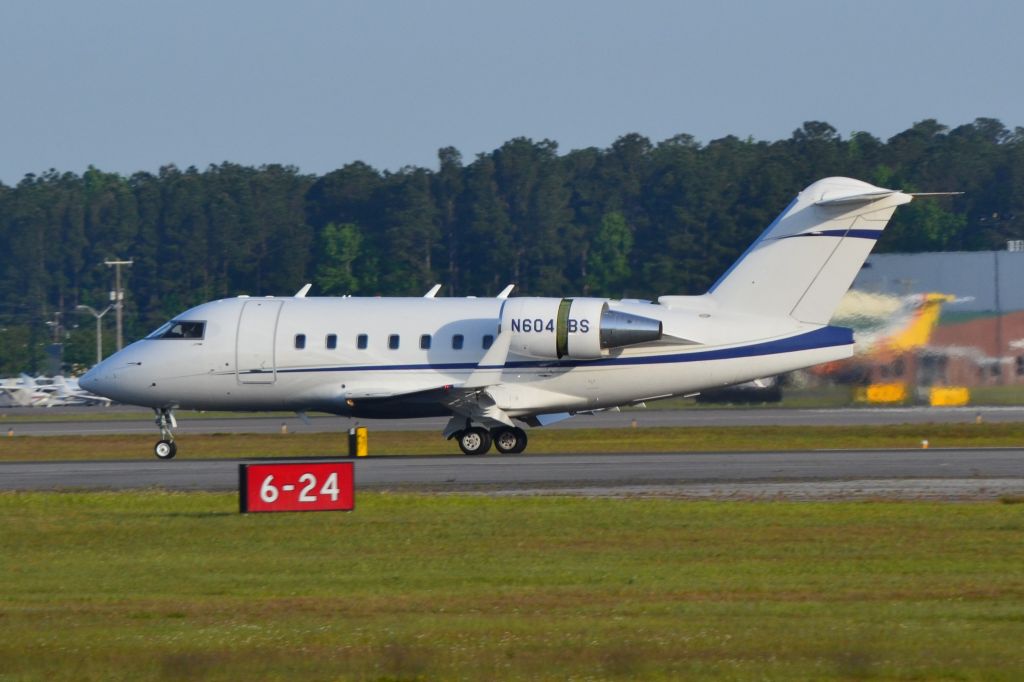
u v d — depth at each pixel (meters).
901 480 101.94
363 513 83.94
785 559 65.56
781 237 130.75
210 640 46.94
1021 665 42.44
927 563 63.94
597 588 57.59
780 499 90.88
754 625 48.53
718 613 51.03
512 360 131.38
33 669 43.53
